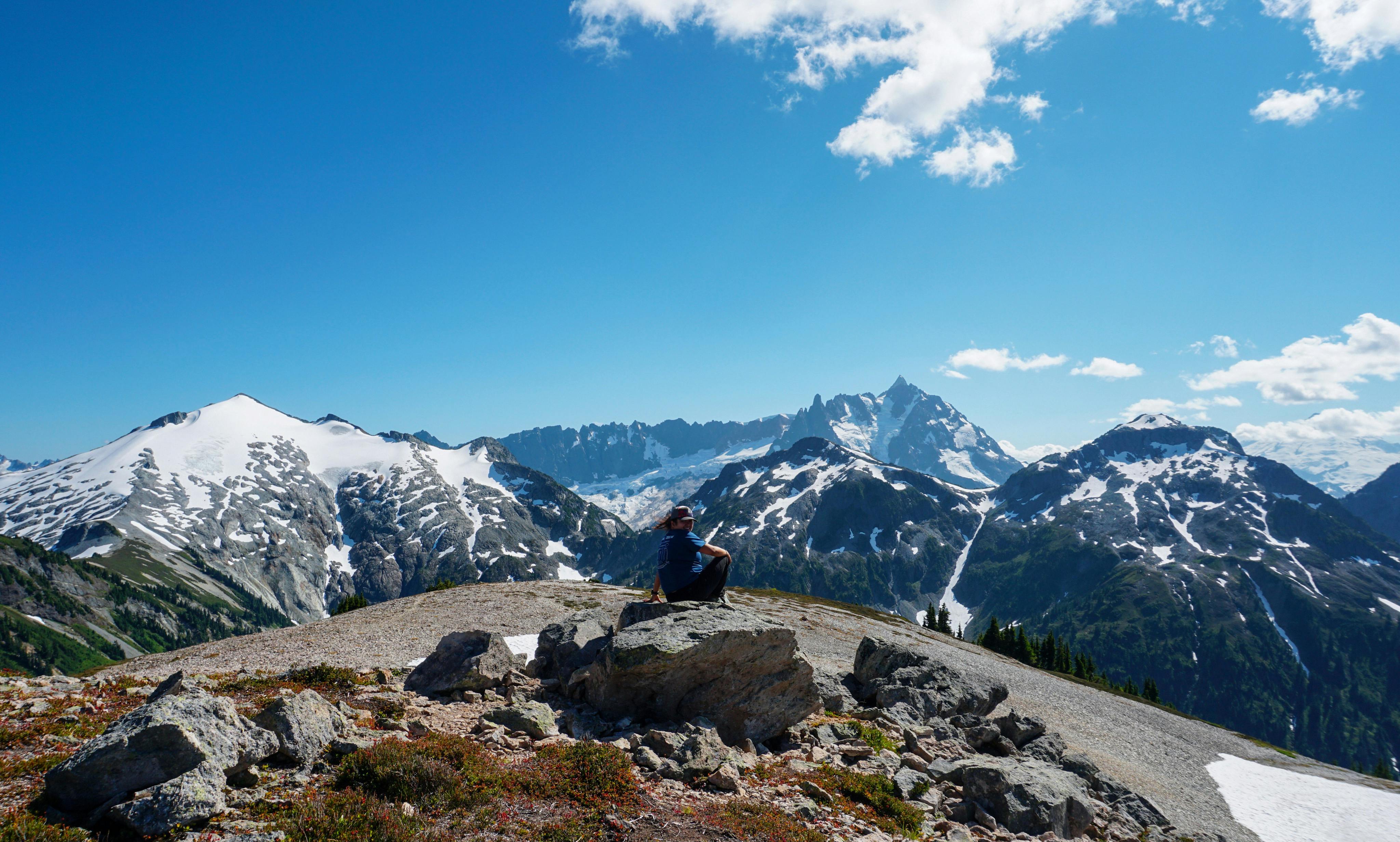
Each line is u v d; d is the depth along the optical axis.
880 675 23.86
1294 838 41.06
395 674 18.53
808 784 12.50
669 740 12.71
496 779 9.88
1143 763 51.06
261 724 9.97
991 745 20.88
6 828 7.12
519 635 48.41
